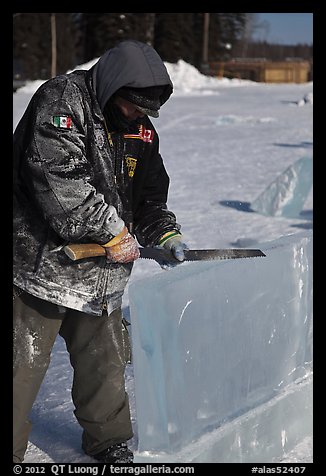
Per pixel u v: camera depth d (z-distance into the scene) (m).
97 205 2.52
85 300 2.67
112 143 2.64
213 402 2.84
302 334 3.30
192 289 2.67
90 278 2.67
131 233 2.81
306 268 3.28
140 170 2.79
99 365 2.84
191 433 2.76
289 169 7.97
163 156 13.15
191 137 16.27
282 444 3.16
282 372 3.21
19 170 2.61
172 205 8.59
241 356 2.95
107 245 2.58
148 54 2.53
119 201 2.67
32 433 3.21
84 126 2.56
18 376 2.73
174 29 54.50
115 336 2.83
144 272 5.63
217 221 7.66
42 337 2.73
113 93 2.51
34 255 2.63
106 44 51.78
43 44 55.09
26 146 2.56
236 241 6.76
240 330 2.93
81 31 58.03
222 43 60.88
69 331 2.85
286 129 17.56
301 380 3.31
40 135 2.49
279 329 3.15
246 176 10.87
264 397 3.11
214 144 14.89
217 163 12.25
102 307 2.71
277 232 7.14
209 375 2.79
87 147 2.58
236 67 57.81
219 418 2.88
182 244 2.86
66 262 2.63
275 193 7.98
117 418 2.93
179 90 35.50
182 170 11.49
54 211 2.50
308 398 3.30
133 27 51.94
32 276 2.64
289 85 46.53
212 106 25.98
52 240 2.62
